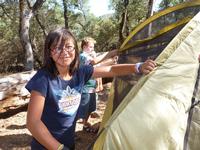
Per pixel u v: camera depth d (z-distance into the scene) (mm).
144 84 2572
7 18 21516
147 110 2377
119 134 2283
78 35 23953
